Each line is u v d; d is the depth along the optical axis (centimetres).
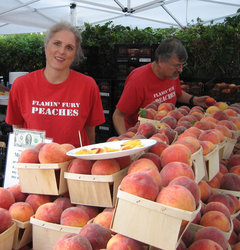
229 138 225
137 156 170
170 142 207
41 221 149
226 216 148
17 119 287
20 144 207
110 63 698
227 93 529
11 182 209
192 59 637
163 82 350
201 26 671
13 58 1012
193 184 121
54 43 249
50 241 148
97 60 704
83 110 274
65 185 165
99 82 654
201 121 239
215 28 623
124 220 114
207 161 178
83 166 153
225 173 207
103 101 657
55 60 253
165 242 108
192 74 641
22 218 157
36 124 267
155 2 686
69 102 267
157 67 338
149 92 345
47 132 268
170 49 309
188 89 563
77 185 152
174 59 310
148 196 112
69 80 268
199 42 617
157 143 169
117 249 113
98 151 150
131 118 371
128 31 728
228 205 163
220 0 708
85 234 122
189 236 137
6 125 497
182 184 120
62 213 150
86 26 719
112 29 727
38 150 177
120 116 351
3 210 148
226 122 252
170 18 865
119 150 149
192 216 106
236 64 628
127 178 117
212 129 221
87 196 151
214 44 611
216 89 537
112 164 146
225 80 568
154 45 605
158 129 222
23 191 174
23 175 171
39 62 1030
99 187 146
